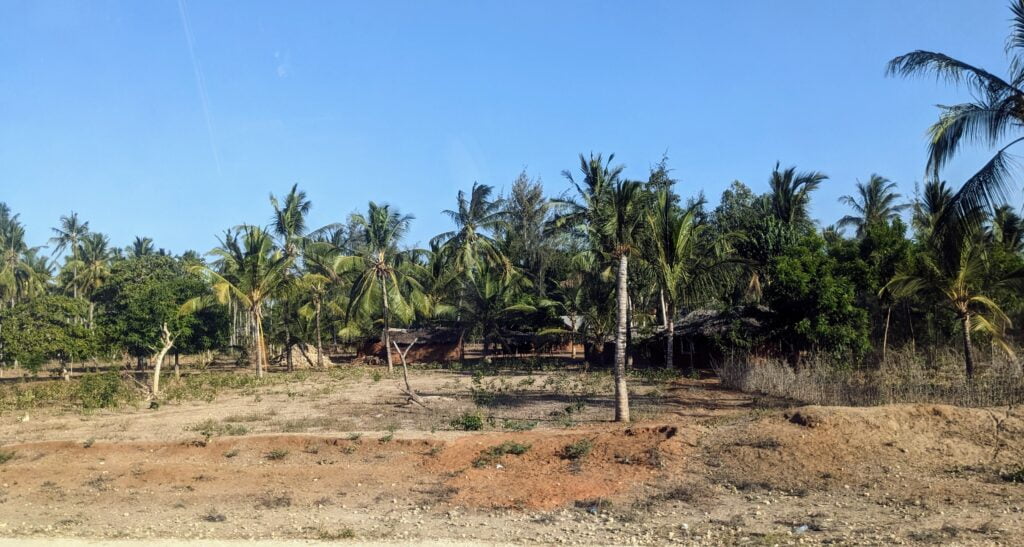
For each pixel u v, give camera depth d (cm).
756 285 3494
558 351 5253
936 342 2778
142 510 1177
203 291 3838
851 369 2217
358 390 2848
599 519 1050
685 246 3167
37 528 1067
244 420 1986
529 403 2194
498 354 5141
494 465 1348
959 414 1363
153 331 3450
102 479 1369
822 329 2439
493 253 4788
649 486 1198
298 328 4575
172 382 3209
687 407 2025
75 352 3381
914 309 2864
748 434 1350
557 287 4822
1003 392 1622
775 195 3959
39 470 1434
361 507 1162
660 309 4375
